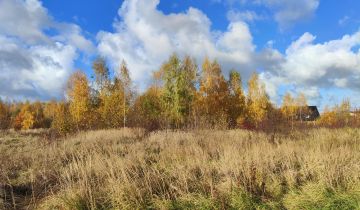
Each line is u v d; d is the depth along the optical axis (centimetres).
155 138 1455
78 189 651
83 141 1477
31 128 4138
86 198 622
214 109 2755
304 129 1877
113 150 1080
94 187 660
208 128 1820
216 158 895
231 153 848
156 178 688
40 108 5316
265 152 873
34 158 1035
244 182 647
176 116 2398
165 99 2589
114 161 830
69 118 2230
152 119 2380
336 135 1400
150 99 2934
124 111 2664
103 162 808
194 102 2588
